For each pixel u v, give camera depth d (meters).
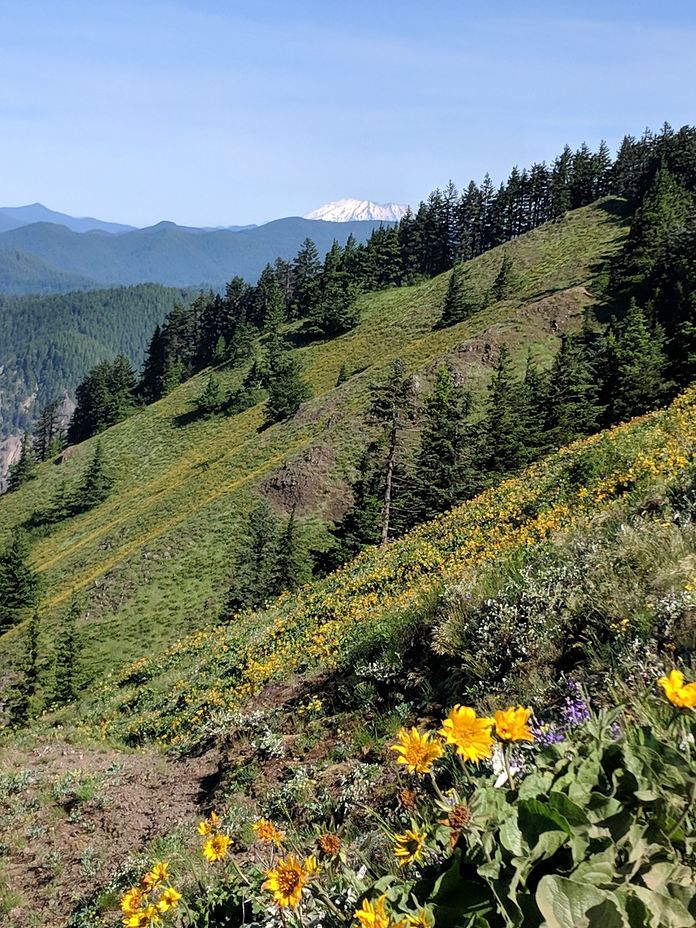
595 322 64.94
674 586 5.12
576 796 1.92
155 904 2.97
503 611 6.70
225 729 10.71
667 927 1.50
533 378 49.31
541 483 15.56
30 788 11.43
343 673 9.52
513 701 5.45
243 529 55.69
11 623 59.31
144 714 15.48
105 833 9.09
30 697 31.45
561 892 1.52
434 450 39.62
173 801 9.30
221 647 18.89
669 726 2.32
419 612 9.02
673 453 10.70
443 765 3.60
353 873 2.36
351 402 73.38
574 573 6.57
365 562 19.45
